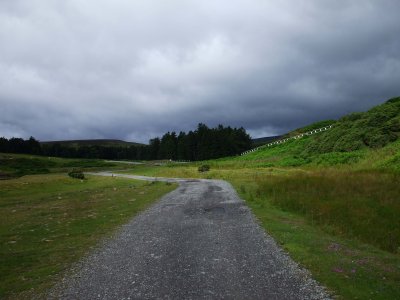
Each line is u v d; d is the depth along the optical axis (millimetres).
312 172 31500
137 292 7508
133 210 19016
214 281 8000
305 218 15203
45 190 35812
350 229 12336
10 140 156875
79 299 7270
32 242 12406
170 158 150875
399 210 14109
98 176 59250
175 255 10164
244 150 142625
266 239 11656
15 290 7852
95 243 11844
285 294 7168
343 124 52156
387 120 45094
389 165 28234
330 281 7750
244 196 23062
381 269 8469
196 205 20219
